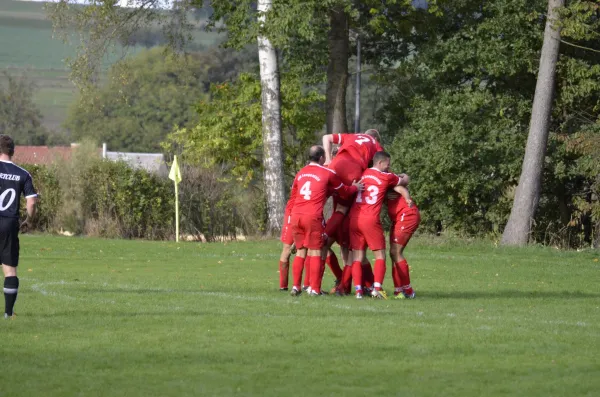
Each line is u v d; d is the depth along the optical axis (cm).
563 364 2348
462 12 10775
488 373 2228
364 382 2116
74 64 9625
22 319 3036
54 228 9412
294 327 2900
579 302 3862
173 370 2231
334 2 9356
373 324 2981
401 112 11550
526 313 3403
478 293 4194
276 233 9275
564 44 10000
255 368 2261
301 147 12825
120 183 9125
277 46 9319
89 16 9525
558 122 10381
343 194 3831
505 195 10625
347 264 4003
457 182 10144
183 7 9919
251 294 3919
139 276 4788
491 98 10219
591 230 10350
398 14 10794
